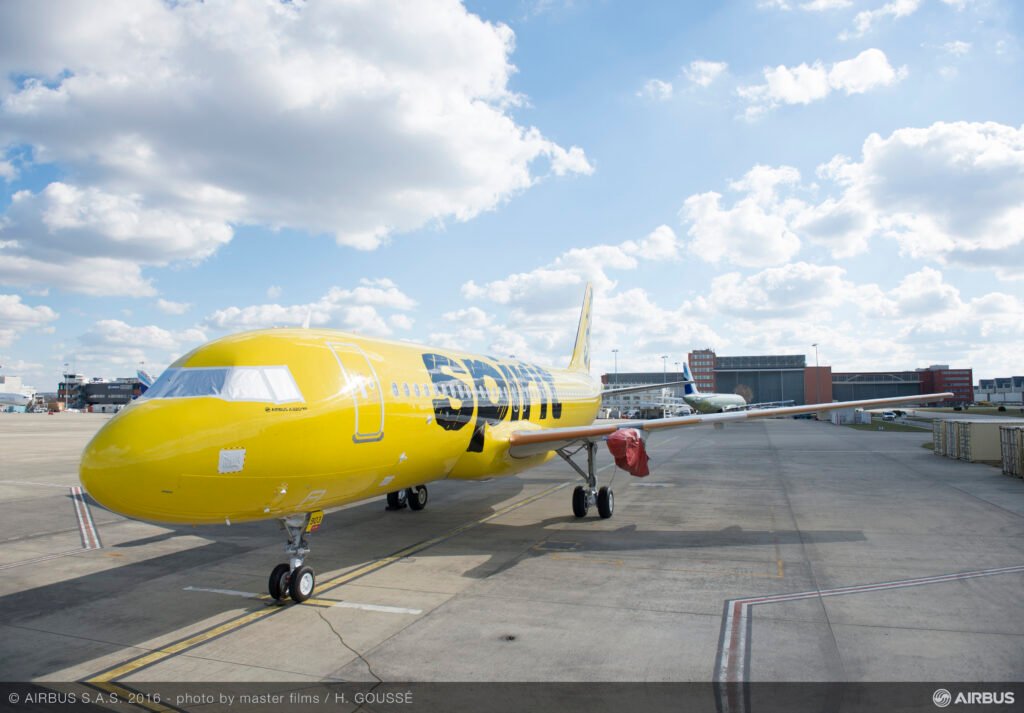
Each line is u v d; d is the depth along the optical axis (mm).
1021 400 172500
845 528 14141
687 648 7258
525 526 15008
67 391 173625
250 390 8734
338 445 9672
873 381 146375
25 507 18281
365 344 11664
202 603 9391
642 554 12000
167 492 7805
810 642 7387
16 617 8828
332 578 10609
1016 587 9516
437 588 9922
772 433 56625
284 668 6945
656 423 15008
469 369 14945
